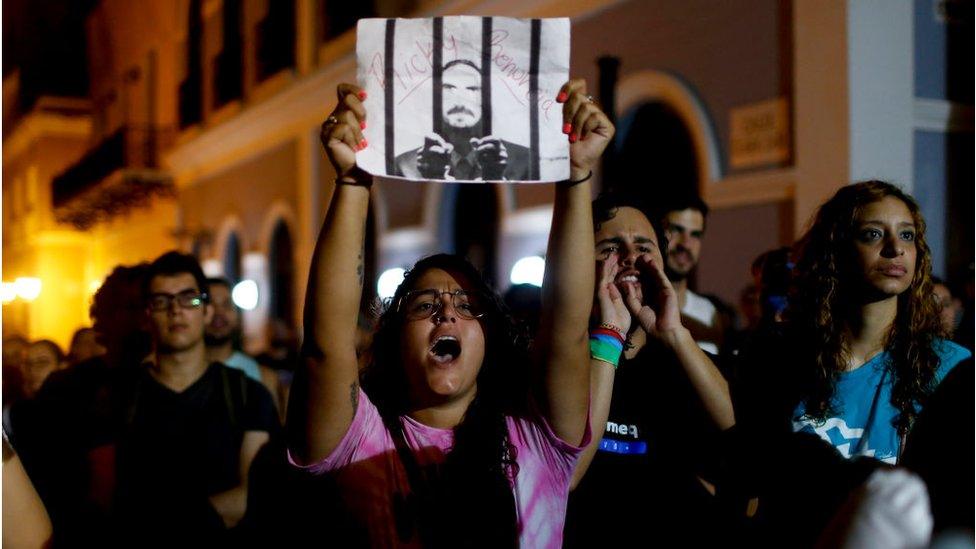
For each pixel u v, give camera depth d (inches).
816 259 108.0
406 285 90.0
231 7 718.5
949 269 288.0
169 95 850.8
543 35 80.0
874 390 104.3
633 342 109.3
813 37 280.2
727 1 311.3
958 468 59.5
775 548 101.6
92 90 1106.7
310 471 85.4
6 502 78.2
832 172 273.6
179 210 842.2
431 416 88.1
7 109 1261.1
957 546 58.2
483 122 80.0
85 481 150.9
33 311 1059.3
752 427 105.3
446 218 477.4
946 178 289.0
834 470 90.9
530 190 403.5
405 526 83.3
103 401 149.6
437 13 463.5
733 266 308.0
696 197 166.7
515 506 84.7
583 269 83.0
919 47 286.5
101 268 1070.4
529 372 89.1
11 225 1252.5
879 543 58.5
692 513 104.9
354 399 84.3
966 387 60.9
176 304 146.4
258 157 683.4
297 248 616.4
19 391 229.3
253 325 679.1
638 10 348.8
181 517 142.2
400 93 79.9
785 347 108.2
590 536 102.7
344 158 78.9
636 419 106.3
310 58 595.8
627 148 357.4
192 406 147.0
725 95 312.5
